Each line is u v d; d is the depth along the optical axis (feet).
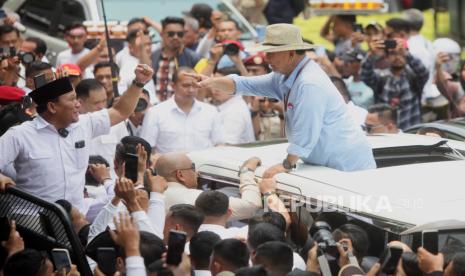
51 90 60.29
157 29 109.40
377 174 56.49
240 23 118.01
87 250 53.31
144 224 52.75
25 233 55.57
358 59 98.27
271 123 91.61
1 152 60.34
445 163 58.70
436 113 101.09
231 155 62.80
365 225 51.85
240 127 87.51
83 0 111.04
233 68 90.84
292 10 127.85
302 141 59.11
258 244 52.54
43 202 53.78
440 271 48.16
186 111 82.64
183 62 102.32
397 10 150.00
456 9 116.47
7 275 49.75
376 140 64.95
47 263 49.85
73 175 62.03
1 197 56.13
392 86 98.02
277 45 60.34
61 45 111.24
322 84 59.82
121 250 50.01
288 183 56.39
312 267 51.03
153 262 49.19
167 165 61.46
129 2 119.85
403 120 98.22
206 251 50.75
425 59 106.83
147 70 62.80
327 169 58.54
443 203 51.80
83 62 93.45
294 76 60.59
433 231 49.62
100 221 55.83
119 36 100.32
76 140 61.98
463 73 101.76
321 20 157.89
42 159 61.00
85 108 72.74
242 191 58.08
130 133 81.56
